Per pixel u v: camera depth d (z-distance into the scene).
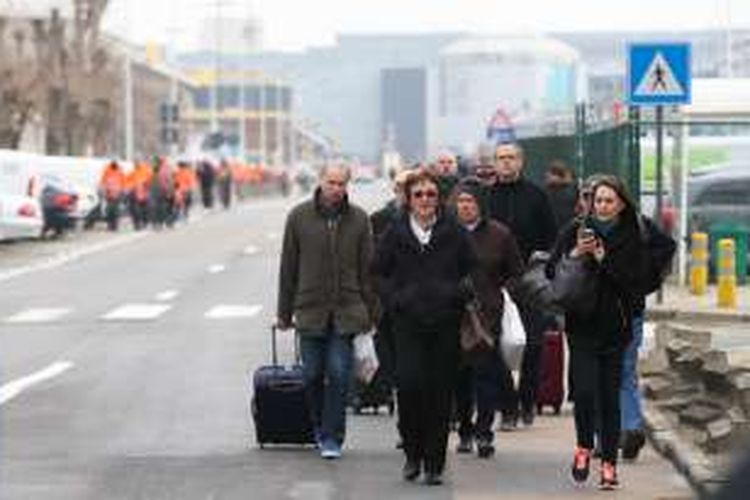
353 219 30.78
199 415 37.41
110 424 36.12
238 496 27.56
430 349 28.44
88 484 28.78
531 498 27.22
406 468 28.97
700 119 68.81
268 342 53.69
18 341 54.59
